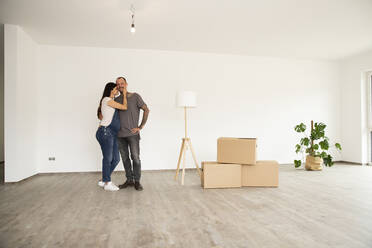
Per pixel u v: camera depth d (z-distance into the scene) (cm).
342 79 622
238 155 355
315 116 604
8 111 391
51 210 252
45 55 482
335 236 188
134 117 343
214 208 257
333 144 619
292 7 341
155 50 520
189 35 440
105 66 500
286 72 587
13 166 390
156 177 440
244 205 268
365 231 197
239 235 190
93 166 490
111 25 394
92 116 492
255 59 569
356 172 484
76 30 413
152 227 206
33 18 368
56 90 485
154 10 344
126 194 317
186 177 441
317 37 456
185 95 379
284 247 170
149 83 515
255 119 564
